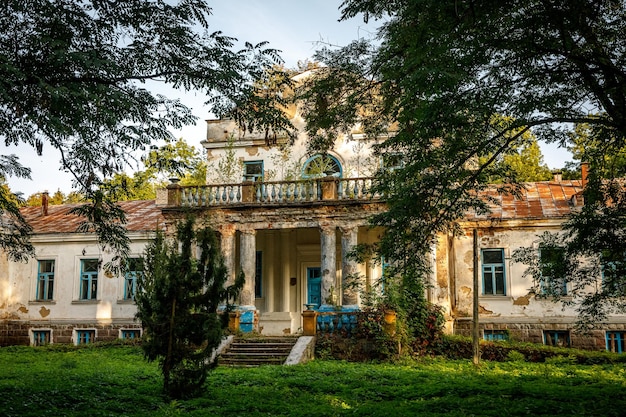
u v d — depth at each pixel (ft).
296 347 70.85
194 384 44.70
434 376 55.88
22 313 101.45
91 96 35.55
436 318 75.00
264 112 44.47
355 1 39.14
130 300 97.04
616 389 45.80
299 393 47.88
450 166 42.06
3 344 100.73
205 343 69.62
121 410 39.29
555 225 85.10
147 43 41.98
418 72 35.06
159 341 43.91
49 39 35.32
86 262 100.68
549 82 38.47
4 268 102.37
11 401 39.32
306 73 90.43
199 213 87.51
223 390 48.42
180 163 47.09
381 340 70.90
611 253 40.88
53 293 100.48
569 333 82.99
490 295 86.53
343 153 90.84
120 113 40.37
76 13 39.06
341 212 84.23
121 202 117.08
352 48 42.32
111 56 40.60
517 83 38.60
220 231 87.15
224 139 95.25
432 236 44.65
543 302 84.53
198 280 44.57
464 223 87.56
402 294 72.33
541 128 42.09
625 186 45.19
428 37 36.27
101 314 97.86
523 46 36.50
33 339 100.58
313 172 91.09
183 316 44.21
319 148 46.73
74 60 35.65
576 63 37.68
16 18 37.76
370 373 58.03
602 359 69.51
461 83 36.88
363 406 40.96
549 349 72.33
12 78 35.19
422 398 44.34
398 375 56.70
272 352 71.67
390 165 44.42
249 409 40.78
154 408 40.93
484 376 55.67
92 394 43.98
